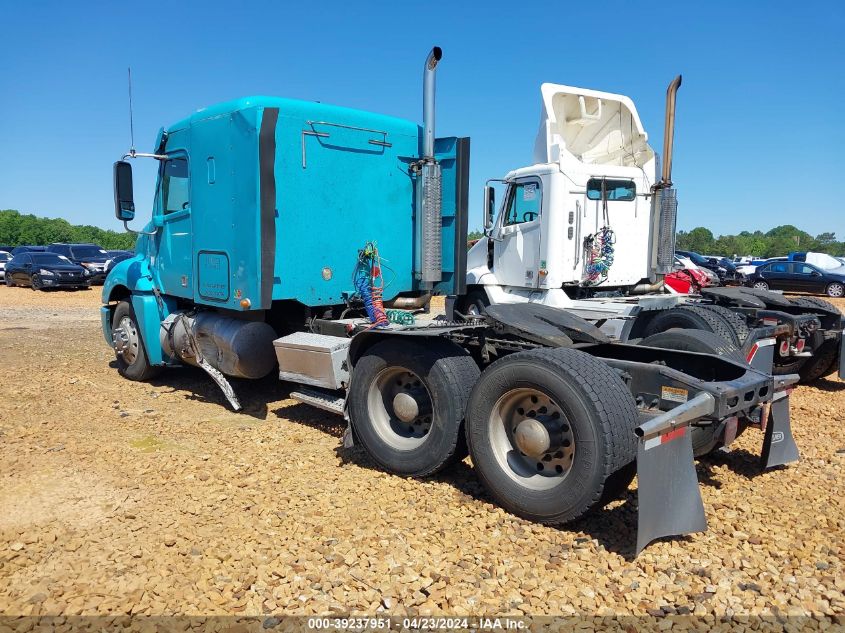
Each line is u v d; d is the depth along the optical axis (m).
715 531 3.93
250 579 3.25
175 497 4.36
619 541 3.77
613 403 3.64
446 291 7.04
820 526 4.02
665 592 3.22
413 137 7.12
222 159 6.27
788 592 3.23
